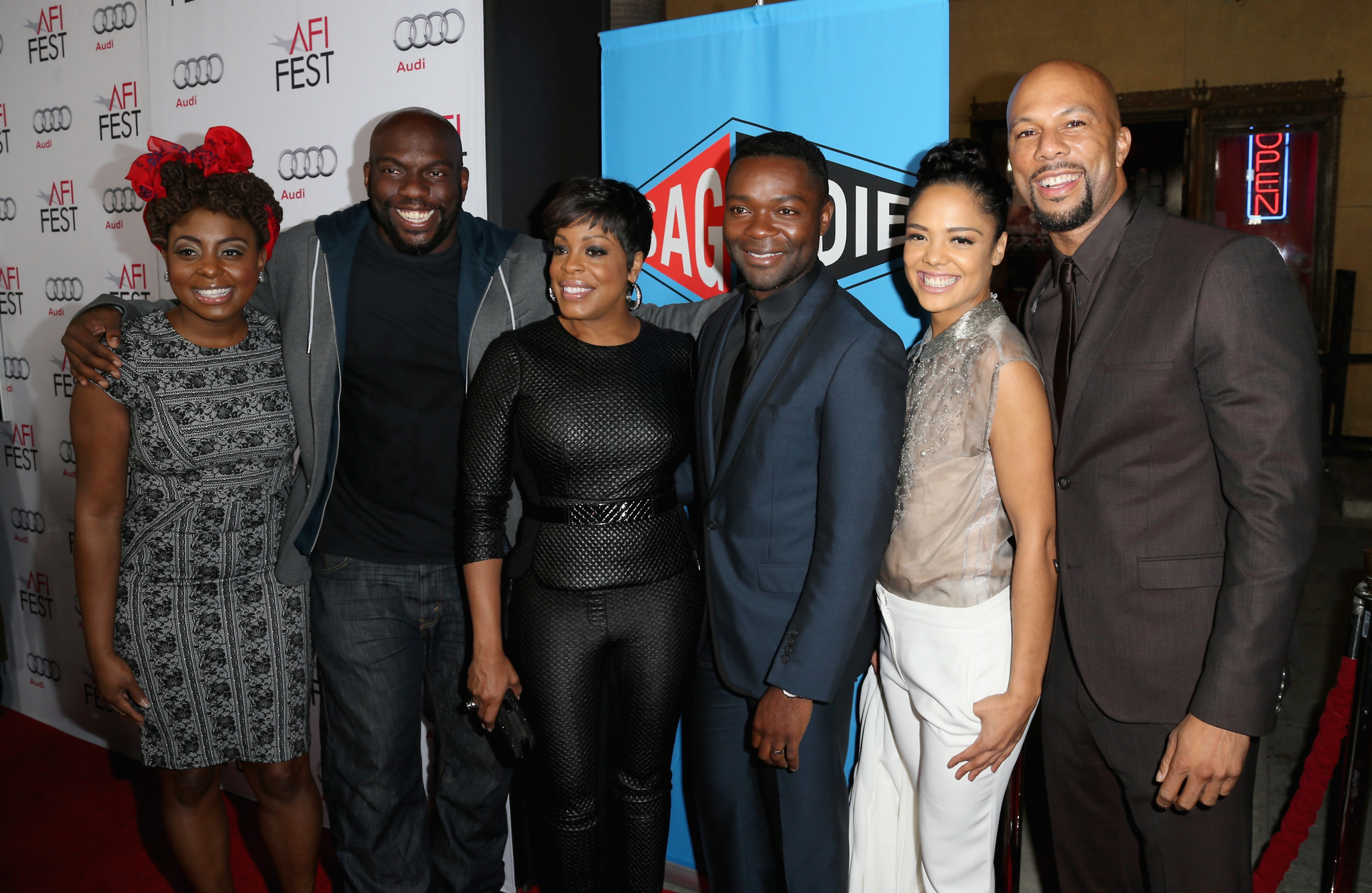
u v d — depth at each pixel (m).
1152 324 1.51
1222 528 1.53
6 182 3.30
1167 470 1.53
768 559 1.67
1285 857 1.91
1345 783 1.82
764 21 2.07
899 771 1.77
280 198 2.65
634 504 1.75
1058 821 1.83
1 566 3.51
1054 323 1.69
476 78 2.30
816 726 1.70
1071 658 1.70
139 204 2.99
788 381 1.62
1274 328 1.42
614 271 1.69
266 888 2.38
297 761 2.08
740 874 1.88
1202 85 7.59
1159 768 1.54
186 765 1.93
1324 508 6.25
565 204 1.66
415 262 1.98
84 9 2.97
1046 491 1.49
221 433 1.88
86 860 2.50
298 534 1.97
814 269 1.68
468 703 1.80
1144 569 1.55
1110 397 1.55
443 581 2.04
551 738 1.78
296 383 1.94
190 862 2.03
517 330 1.79
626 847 1.87
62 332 3.24
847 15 1.99
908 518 1.58
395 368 1.96
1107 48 7.76
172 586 1.88
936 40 1.92
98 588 1.86
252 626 1.95
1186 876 1.61
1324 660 3.73
